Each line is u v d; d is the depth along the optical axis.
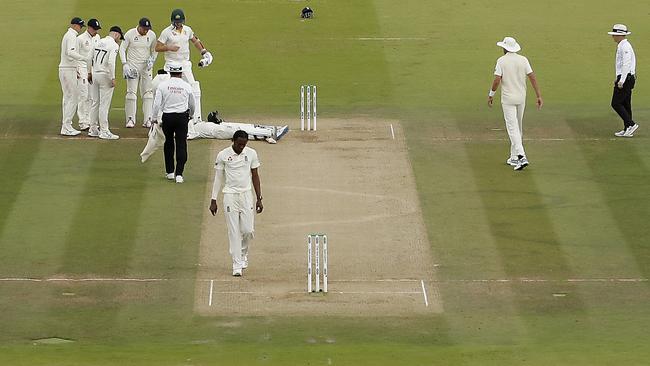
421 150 95.88
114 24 131.88
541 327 68.62
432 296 72.62
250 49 124.88
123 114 105.62
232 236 74.38
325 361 61.31
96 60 96.94
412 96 110.50
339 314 70.25
